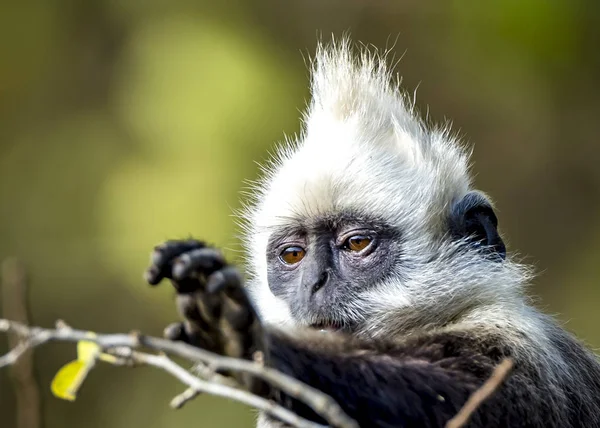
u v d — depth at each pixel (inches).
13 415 637.9
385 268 313.7
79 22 738.8
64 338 192.4
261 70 714.8
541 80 728.3
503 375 202.5
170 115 695.7
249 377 208.1
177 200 669.9
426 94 738.8
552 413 277.0
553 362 291.0
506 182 749.9
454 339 276.7
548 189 754.2
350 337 254.1
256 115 696.4
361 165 320.8
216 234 661.3
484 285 311.6
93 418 655.1
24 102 724.7
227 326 207.6
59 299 674.2
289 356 236.5
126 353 200.2
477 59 730.8
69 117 725.3
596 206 751.7
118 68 728.3
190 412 641.6
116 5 738.2
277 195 328.5
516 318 295.1
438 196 323.6
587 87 729.0
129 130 705.0
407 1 740.0
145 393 657.0
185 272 204.4
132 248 671.1
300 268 321.1
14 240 688.4
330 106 335.3
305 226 320.2
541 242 748.0
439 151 339.9
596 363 327.3
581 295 726.5
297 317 315.0
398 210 317.7
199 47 711.7
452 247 318.7
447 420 247.8
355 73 342.0
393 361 250.4
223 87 700.0
